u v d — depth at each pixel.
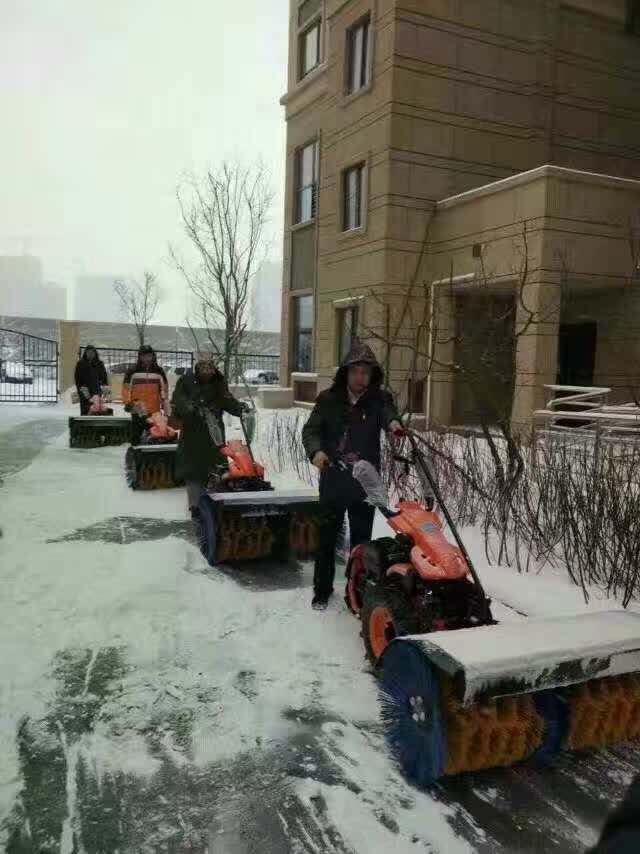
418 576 3.48
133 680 3.50
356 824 2.48
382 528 6.33
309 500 5.52
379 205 14.38
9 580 4.87
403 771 2.80
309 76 17.84
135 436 10.57
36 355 30.03
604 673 2.69
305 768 2.81
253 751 2.92
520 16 15.16
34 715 3.15
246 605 4.57
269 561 5.61
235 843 2.38
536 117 15.48
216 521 5.34
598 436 6.38
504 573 5.17
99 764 2.80
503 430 6.19
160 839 2.39
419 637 2.80
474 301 13.51
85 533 6.24
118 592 4.67
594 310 13.64
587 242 11.79
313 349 17.86
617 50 16.45
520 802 2.64
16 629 4.06
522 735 2.71
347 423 4.37
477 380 7.60
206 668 3.66
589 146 16.28
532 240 11.69
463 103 14.74
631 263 12.08
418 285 14.20
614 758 2.96
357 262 15.27
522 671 2.53
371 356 4.29
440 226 14.17
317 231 17.20
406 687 2.76
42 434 13.90
